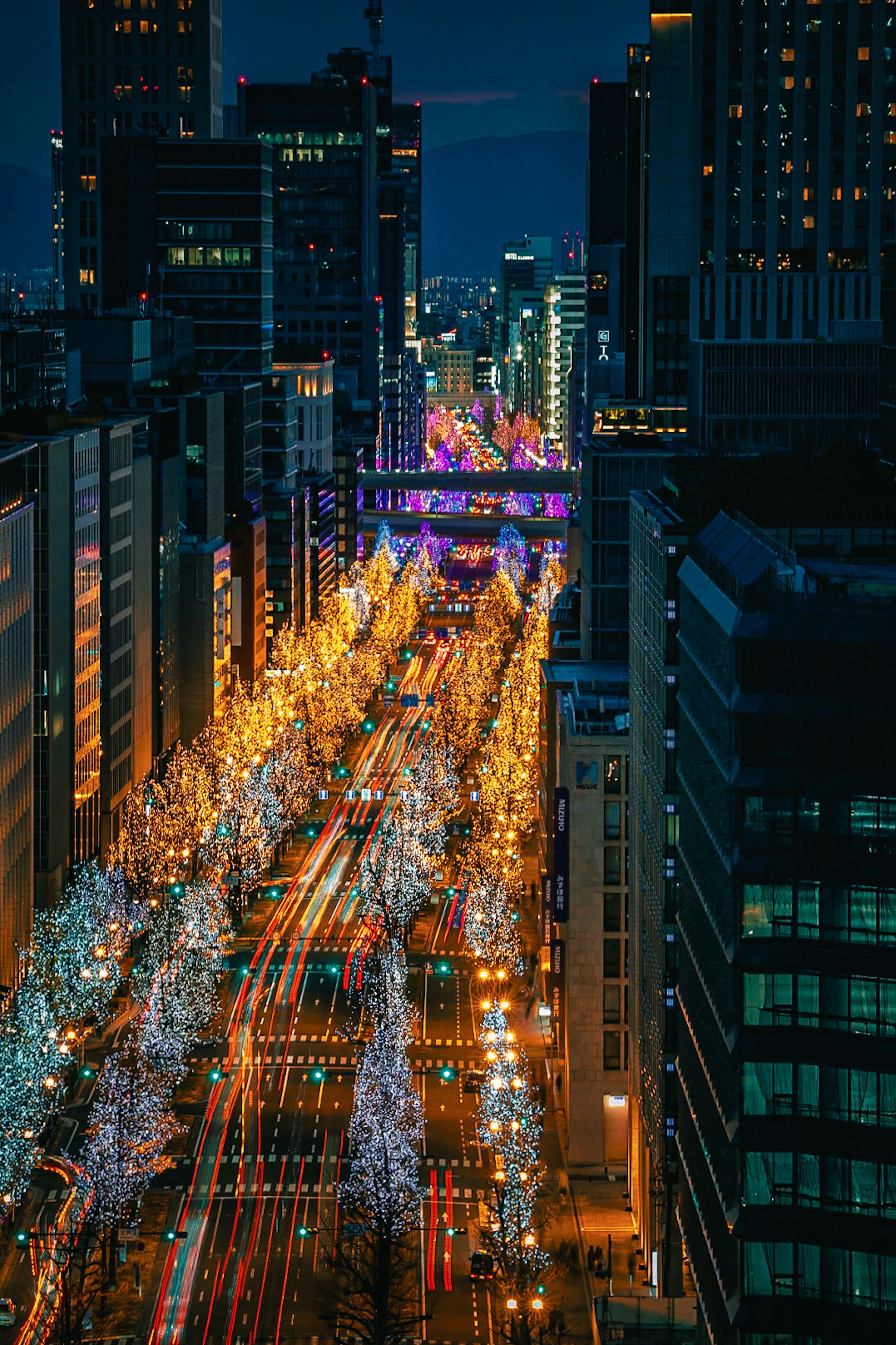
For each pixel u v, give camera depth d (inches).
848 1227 7116.1
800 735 7071.9
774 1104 7180.1
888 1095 7066.9
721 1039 7741.1
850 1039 7101.4
